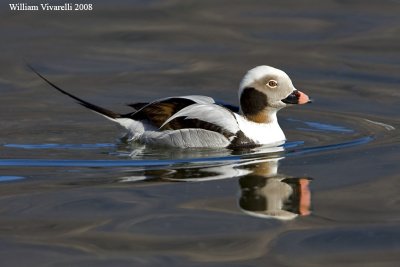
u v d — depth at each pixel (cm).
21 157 1366
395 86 1777
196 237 1029
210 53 1984
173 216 1093
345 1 2325
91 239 1020
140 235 1034
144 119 1482
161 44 2044
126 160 1355
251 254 979
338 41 2047
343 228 1055
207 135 1443
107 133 1520
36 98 1712
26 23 2162
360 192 1180
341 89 1766
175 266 947
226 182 1231
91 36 2089
